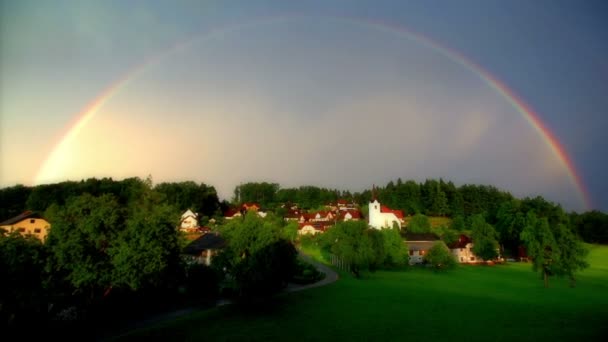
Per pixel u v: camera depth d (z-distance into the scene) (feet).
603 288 212.02
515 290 197.06
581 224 470.39
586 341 105.40
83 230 99.76
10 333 83.20
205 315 120.88
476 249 327.47
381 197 652.07
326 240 285.23
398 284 200.64
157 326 108.99
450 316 131.64
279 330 110.11
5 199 464.24
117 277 101.65
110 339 97.86
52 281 90.58
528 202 408.46
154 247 106.83
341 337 105.91
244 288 128.67
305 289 173.88
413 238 341.82
